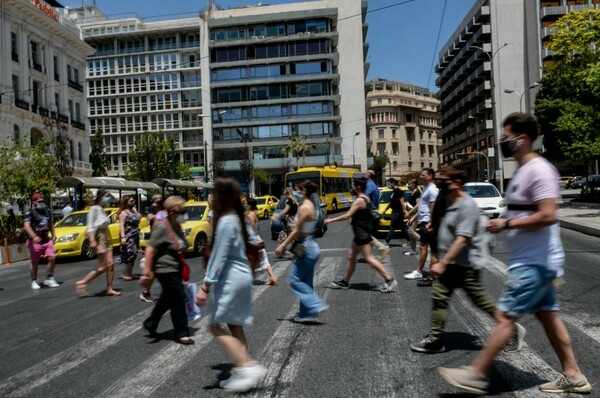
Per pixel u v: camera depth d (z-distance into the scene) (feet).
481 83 223.10
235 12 244.22
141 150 167.84
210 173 208.23
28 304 29.58
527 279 11.97
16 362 17.61
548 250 12.04
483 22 221.46
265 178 216.95
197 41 257.55
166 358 17.15
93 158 209.46
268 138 227.40
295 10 233.35
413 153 391.04
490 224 12.39
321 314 22.43
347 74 239.50
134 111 262.47
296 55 224.12
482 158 228.43
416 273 30.50
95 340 19.95
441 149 314.35
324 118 223.51
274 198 129.18
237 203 14.20
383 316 21.54
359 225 26.94
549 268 11.97
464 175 15.74
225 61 228.84
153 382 14.79
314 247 21.06
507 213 12.55
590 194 103.14
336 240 56.18
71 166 121.80
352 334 18.99
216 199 14.08
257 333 19.62
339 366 15.47
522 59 208.33
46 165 80.53
